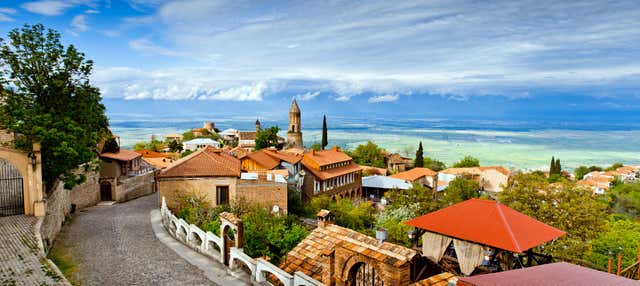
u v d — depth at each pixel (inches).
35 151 919.0
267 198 1637.6
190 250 799.7
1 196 986.1
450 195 2792.8
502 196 1632.6
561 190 1498.5
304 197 2797.7
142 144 5383.9
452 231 658.8
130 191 1948.8
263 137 4291.3
